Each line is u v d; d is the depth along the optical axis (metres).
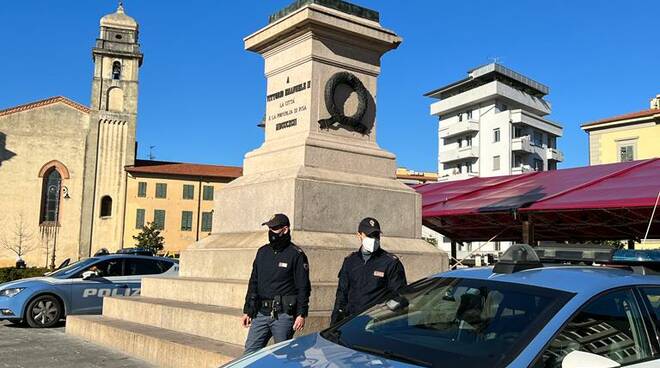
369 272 5.59
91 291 13.55
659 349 3.71
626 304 3.74
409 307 4.18
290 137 9.67
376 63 10.34
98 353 8.45
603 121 48.31
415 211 9.98
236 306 8.16
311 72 9.56
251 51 10.67
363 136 10.11
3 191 57.53
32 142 59.09
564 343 3.28
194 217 63.78
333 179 9.07
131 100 62.44
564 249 4.80
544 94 73.88
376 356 3.54
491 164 66.00
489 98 67.06
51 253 57.97
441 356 3.44
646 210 16.36
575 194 15.38
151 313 9.06
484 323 3.63
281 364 3.55
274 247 5.78
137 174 62.19
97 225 60.12
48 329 12.45
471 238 24.94
